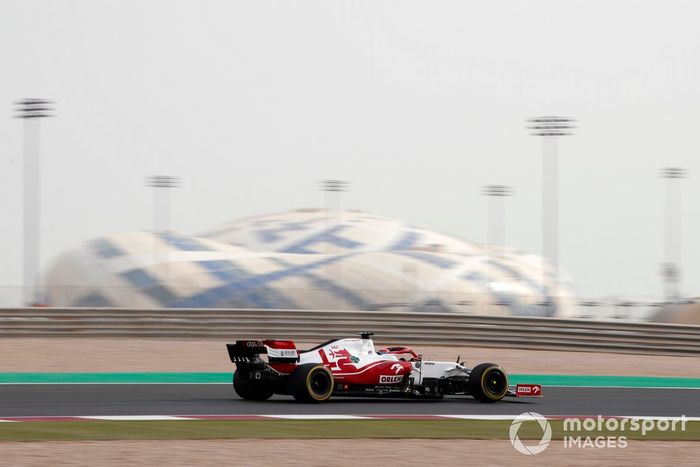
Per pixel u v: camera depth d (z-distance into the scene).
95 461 33.41
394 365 55.06
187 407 51.62
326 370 53.41
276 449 37.03
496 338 105.25
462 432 43.31
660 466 35.75
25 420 44.84
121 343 97.88
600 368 88.62
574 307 119.25
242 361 54.69
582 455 37.94
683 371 88.69
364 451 37.16
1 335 98.31
